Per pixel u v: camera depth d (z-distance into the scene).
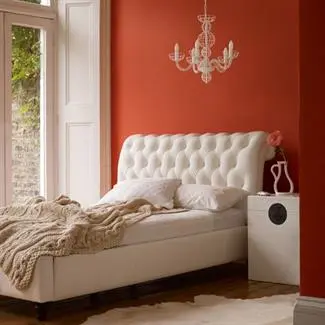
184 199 8.12
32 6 9.15
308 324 6.15
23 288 6.60
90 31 9.27
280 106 8.45
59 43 9.38
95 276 6.86
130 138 9.09
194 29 8.90
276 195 7.97
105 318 6.63
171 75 9.05
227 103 8.73
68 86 9.38
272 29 8.48
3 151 8.99
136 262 7.16
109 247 6.96
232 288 7.67
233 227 8.15
